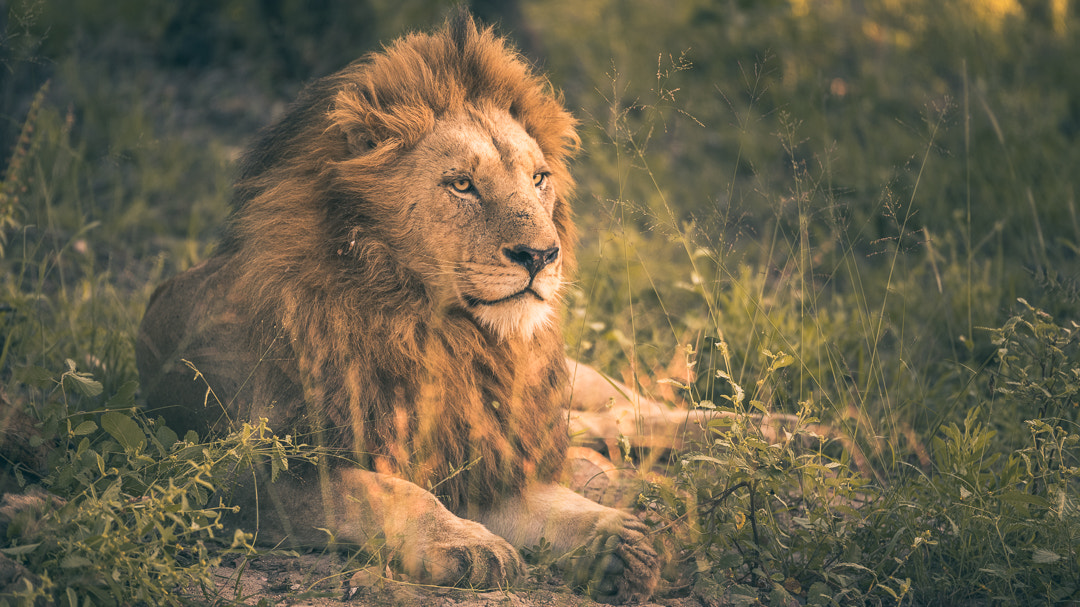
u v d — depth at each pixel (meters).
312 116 7.34
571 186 8.07
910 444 8.36
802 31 22.88
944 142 17.22
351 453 6.74
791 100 19.70
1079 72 21.05
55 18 20.06
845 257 9.92
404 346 6.86
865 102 19.41
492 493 7.11
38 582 5.21
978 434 7.51
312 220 6.98
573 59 21.67
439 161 6.95
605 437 9.28
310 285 6.84
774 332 9.55
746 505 6.89
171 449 6.57
